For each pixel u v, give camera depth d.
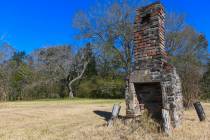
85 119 13.05
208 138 8.77
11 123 12.01
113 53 37.78
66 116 14.06
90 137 9.21
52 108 18.20
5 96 38.62
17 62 45.56
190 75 20.12
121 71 41.28
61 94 44.94
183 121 11.68
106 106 19.98
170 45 35.75
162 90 10.79
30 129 10.65
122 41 37.38
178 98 11.28
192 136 8.96
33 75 43.41
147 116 11.08
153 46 11.34
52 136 9.45
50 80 43.66
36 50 46.09
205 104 22.25
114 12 37.34
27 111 16.14
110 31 37.53
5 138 9.12
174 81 10.91
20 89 41.97
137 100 11.67
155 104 11.47
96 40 38.47
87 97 43.59
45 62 44.38
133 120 11.02
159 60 11.09
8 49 41.59
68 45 44.97
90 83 44.41
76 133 9.83
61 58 44.16
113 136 9.26
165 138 8.77
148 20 11.67
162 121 9.91
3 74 39.44
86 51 44.28
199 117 12.44
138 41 11.77
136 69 11.59
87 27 38.50
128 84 11.66
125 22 36.97
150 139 8.73
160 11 11.52
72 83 45.50
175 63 32.31
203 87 26.61
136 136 9.08
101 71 44.84
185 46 36.31
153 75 11.09
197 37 37.94
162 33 11.65
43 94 43.62
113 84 40.81
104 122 12.09
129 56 36.94
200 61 37.78
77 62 44.81
